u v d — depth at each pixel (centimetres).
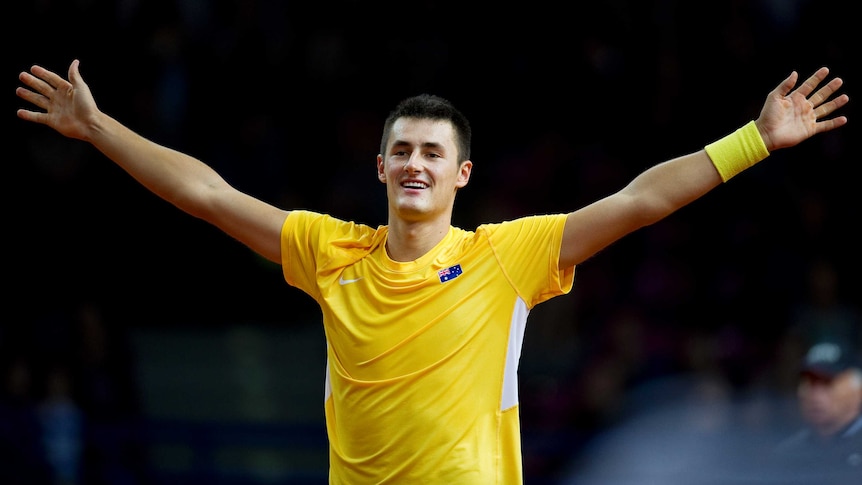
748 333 4428
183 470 3697
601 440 3575
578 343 4378
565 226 1778
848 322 4075
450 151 1809
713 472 3375
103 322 4284
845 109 4844
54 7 4809
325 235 1859
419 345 1733
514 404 1761
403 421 1717
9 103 4806
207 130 4903
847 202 4738
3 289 4716
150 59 4897
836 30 4884
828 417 2645
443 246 1806
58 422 3684
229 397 4872
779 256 4616
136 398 4231
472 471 1698
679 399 3875
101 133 1922
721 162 1753
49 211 4847
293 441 3684
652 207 1747
